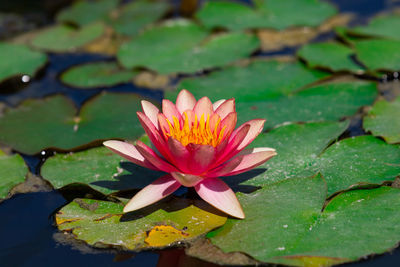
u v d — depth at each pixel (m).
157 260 1.60
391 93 2.75
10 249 1.69
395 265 1.50
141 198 1.77
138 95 2.88
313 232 1.66
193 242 1.66
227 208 1.73
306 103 2.64
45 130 2.55
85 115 2.68
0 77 3.15
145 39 3.65
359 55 3.08
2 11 4.37
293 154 2.15
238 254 1.59
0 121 2.67
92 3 4.45
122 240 1.69
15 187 2.07
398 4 4.08
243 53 3.38
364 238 1.62
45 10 4.40
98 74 3.23
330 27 3.76
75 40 3.78
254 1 4.13
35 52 3.50
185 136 1.86
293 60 3.22
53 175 2.11
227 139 1.73
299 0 4.18
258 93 2.80
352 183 1.92
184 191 1.98
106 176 2.07
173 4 4.41
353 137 2.24
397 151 2.10
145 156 1.77
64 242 1.71
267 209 1.79
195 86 2.93
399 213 1.72
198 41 3.60
